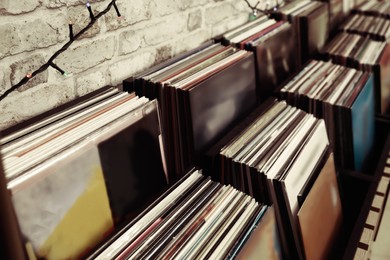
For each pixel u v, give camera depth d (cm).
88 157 85
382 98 189
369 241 116
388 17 237
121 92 107
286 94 150
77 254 84
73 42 104
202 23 152
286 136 122
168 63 126
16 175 72
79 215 84
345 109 143
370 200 127
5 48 89
